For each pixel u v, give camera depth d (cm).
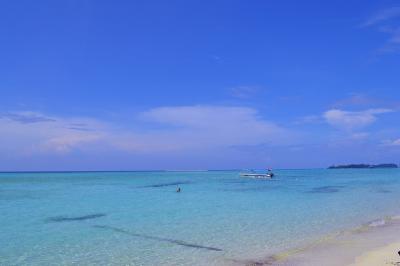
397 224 1983
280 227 1955
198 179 9269
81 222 2205
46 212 2656
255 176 9769
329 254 1360
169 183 7194
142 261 1340
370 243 1518
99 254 1445
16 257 1412
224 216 2367
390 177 9481
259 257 1361
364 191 4494
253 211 2598
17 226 2080
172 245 1577
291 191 4603
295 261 1285
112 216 2436
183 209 2764
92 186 6153
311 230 1859
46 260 1370
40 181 8112
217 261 1320
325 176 10756
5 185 6366
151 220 2247
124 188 5584
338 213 2459
